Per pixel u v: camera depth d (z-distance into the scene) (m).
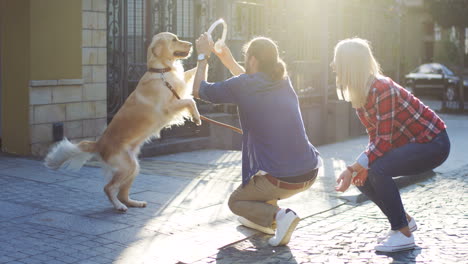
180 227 4.99
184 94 5.73
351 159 9.76
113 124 5.46
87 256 4.18
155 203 5.77
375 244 4.68
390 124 4.19
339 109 12.77
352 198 6.27
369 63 4.28
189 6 10.10
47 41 8.03
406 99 4.24
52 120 8.20
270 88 4.36
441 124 4.34
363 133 14.09
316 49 12.61
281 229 4.51
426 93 24.17
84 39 8.49
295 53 11.96
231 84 4.36
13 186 6.28
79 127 8.55
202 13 10.19
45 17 7.98
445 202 6.36
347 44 4.29
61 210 5.38
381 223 5.36
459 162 9.22
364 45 4.29
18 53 7.98
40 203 5.61
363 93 4.27
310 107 12.30
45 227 4.84
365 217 5.59
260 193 4.55
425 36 30.94
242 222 5.02
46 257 4.13
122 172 5.37
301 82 12.20
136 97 5.51
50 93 8.15
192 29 10.41
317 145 12.58
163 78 5.51
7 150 8.32
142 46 9.53
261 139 4.40
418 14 30.59
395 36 15.63
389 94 4.17
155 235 4.75
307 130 12.30
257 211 4.60
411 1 30.17
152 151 9.07
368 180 4.46
